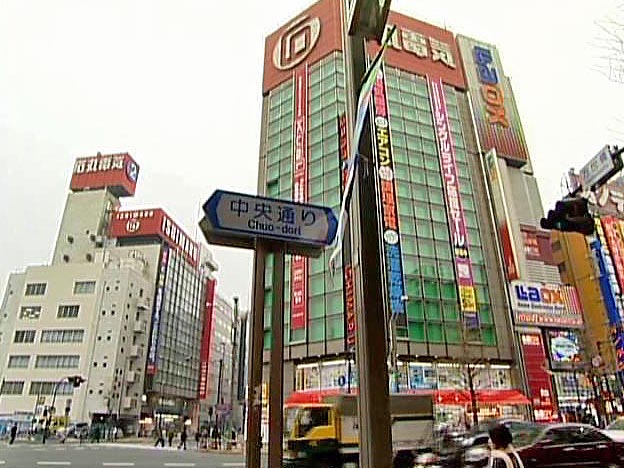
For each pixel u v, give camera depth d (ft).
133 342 210.79
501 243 128.88
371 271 11.71
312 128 136.46
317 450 50.88
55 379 191.42
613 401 115.96
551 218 20.62
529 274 125.08
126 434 194.29
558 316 123.13
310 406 53.26
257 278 16.89
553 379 115.24
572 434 34.50
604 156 20.40
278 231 17.38
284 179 137.28
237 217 17.07
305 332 112.88
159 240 253.03
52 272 213.87
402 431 50.42
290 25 161.58
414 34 154.30
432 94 145.59
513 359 116.78
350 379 97.40
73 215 253.24
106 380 191.01
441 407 97.40
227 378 307.78
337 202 119.65
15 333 203.21
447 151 137.39
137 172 276.00
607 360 125.49
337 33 145.18
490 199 135.54
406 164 130.00
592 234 22.07
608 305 132.57
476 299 120.16
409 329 108.68
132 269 214.90
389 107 135.95
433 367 107.65
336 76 137.80
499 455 15.64
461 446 38.96
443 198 130.72
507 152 143.54
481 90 152.97
